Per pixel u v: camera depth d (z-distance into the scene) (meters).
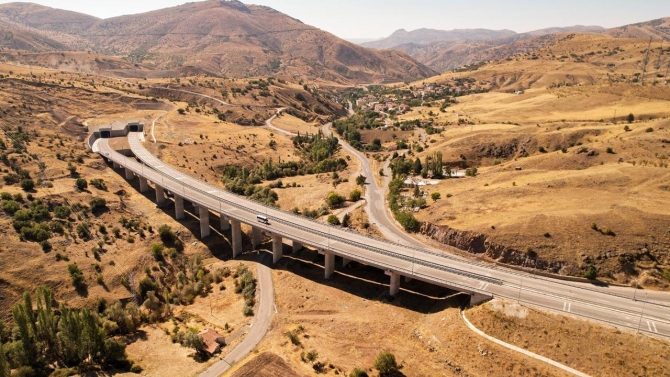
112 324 100.50
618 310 86.56
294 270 125.81
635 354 74.44
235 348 93.31
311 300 109.88
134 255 131.25
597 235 111.75
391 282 107.00
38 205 135.25
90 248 127.88
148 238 139.50
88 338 85.44
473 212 134.12
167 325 105.50
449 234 126.94
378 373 81.56
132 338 99.88
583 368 74.50
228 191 169.62
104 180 171.00
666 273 101.69
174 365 88.25
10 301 105.56
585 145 173.00
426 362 83.31
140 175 170.25
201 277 127.88
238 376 81.19
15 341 89.44
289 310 107.62
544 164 165.50
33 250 118.81
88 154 195.38
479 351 81.62
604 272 104.94
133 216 152.50
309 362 85.81
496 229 120.44
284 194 181.75
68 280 114.44
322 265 127.56
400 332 93.31
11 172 154.38
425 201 150.25
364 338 93.00
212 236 149.12
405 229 141.25
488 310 88.56
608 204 121.94
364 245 116.38
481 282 98.00
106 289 116.69
